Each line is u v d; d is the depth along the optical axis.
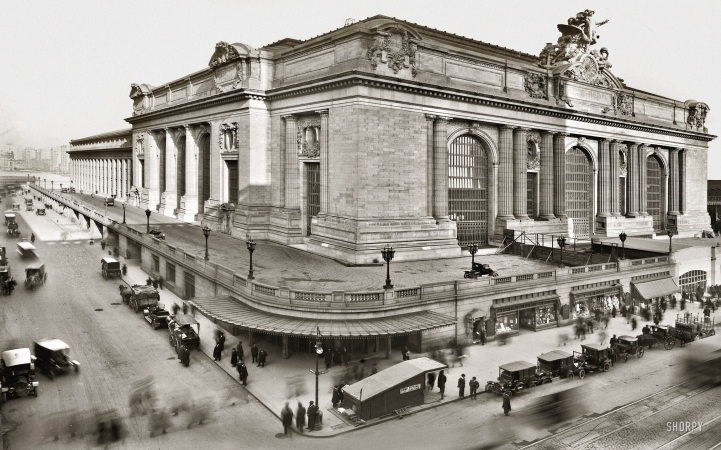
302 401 32.34
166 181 94.19
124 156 127.00
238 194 72.94
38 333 43.28
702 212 103.50
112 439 27.80
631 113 86.69
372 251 55.31
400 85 57.62
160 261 61.47
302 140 65.88
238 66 70.19
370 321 38.12
